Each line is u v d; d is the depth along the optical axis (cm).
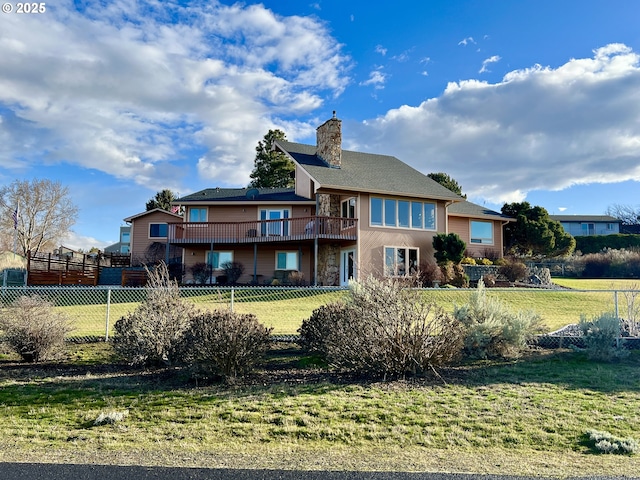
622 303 1591
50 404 629
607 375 764
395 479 391
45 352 880
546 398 638
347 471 411
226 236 2378
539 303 1631
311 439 505
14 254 3100
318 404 612
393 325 762
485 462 438
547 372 786
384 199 2203
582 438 506
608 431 525
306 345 923
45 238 5016
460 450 474
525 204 3195
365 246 2125
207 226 2386
